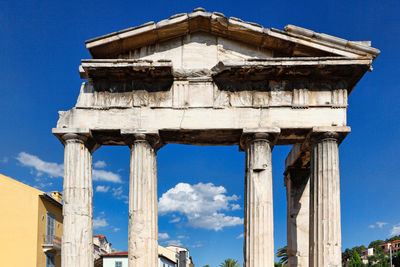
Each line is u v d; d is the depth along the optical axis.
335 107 21.22
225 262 94.44
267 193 20.52
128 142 21.45
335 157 20.67
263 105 21.27
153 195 20.77
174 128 21.08
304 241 26.83
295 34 20.81
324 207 20.20
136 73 21.11
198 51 21.81
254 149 20.91
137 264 19.69
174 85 21.61
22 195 38.28
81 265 20.02
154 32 21.19
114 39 20.92
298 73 21.08
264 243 19.92
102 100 21.45
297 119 21.14
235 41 21.92
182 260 67.44
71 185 20.62
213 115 21.22
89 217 20.86
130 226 20.20
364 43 20.97
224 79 21.64
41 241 38.78
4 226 37.31
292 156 27.23
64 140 21.42
